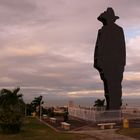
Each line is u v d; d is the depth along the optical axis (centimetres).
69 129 4638
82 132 4222
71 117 6222
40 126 4956
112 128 4550
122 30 6256
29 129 4534
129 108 6062
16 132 4169
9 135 3997
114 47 6184
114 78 6153
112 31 6200
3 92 4391
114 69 6159
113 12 6266
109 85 6119
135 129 4194
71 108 6719
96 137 3703
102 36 6150
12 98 4391
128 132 3975
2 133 4116
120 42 6219
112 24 6219
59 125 5131
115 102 6119
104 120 5372
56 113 7188
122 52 6219
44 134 4050
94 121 5319
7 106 4269
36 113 7244
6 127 4116
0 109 4228
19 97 4478
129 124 4878
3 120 4122
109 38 6178
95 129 4531
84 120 5603
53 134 4044
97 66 6144
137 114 5638
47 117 6462
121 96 6172
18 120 4188
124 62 6222
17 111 4250
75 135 3897
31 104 7631
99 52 6128
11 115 4162
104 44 6150
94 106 7075
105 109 6262
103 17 6206
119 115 5512
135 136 3666
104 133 4025
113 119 5425
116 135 3806
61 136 3838
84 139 3600
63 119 6006
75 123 5303
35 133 4144
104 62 6128
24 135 3981
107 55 6147
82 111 5888
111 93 6116
